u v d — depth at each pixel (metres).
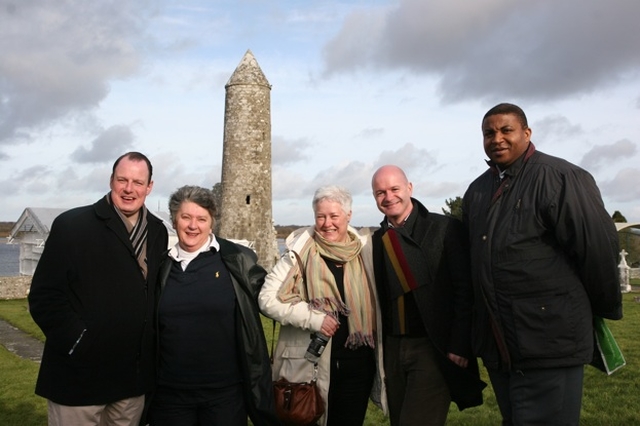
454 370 4.30
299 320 4.28
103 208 4.07
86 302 3.93
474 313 4.24
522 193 3.86
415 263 4.40
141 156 4.23
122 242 4.04
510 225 3.84
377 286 4.65
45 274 3.90
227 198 31.86
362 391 4.64
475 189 4.41
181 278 4.24
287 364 4.55
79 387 3.89
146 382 4.14
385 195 4.52
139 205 4.13
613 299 3.73
